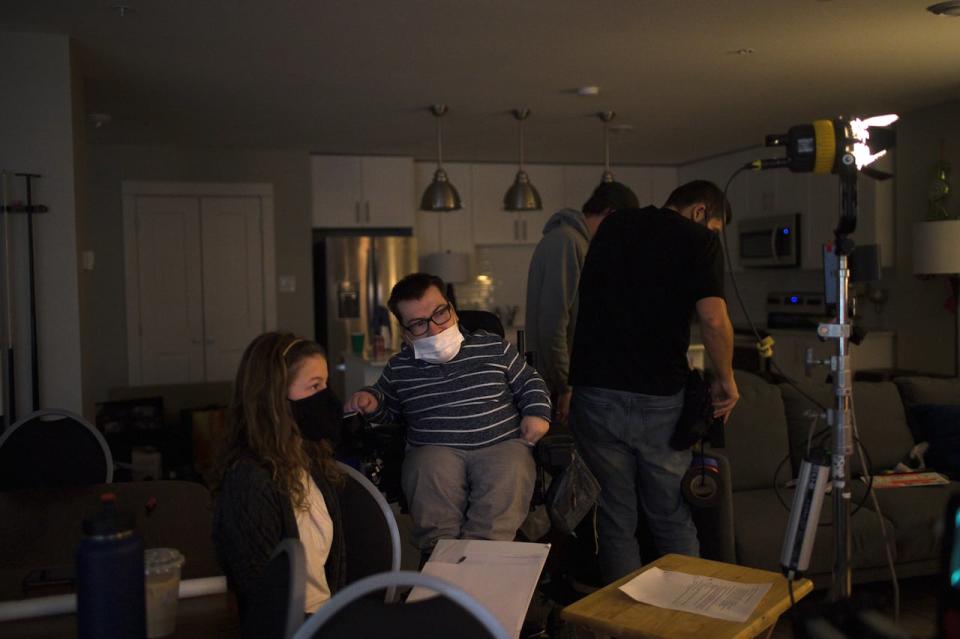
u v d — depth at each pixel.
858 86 4.79
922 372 5.55
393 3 3.28
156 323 6.47
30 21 3.47
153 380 6.47
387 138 6.20
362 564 1.85
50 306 3.73
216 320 6.59
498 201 7.45
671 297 2.48
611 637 1.73
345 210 6.91
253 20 3.47
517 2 3.29
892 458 3.71
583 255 3.04
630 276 2.54
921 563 3.21
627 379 2.51
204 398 6.33
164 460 5.49
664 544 2.58
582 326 2.67
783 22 3.59
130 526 1.22
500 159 7.28
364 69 4.27
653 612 1.77
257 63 4.12
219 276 6.59
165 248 6.47
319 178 6.83
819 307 6.57
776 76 4.53
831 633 1.24
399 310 2.50
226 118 5.41
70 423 2.83
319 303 7.01
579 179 7.64
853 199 1.82
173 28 3.57
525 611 1.65
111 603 1.17
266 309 6.68
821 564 3.07
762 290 7.38
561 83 4.63
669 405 2.50
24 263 3.69
